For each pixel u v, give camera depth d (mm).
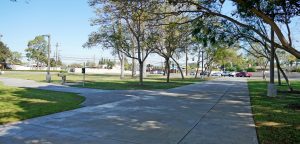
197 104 13742
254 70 96938
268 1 9094
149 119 9430
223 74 79625
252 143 6660
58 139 6648
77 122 8672
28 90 19328
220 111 11477
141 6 9422
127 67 121000
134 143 6453
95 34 27953
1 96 14859
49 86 24391
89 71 99250
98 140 6633
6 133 7129
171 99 15859
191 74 90562
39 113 10000
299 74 74562
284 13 9664
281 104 13914
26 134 7070
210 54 54281
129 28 27312
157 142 6574
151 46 28578
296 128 8367
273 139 7062
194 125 8570
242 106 13133
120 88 23641
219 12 9805
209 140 6848
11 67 103062
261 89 25000
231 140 6891
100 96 16734
